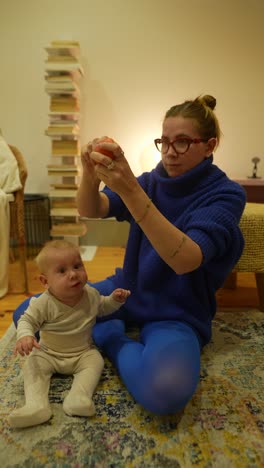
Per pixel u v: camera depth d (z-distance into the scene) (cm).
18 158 190
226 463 68
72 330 92
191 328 93
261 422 79
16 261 225
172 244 71
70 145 220
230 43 237
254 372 99
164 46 239
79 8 234
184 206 93
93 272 203
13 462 67
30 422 75
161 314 96
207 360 106
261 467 67
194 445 72
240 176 257
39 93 244
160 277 97
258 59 238
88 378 86
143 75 243
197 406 84
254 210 140
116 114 249
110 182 67
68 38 238
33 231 258
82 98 247
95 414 81
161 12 234
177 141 87
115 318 111
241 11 232
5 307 155
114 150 66
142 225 71
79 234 231
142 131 251
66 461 68
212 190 90
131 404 85
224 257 92
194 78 243
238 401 86
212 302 104
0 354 110
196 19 235
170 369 74
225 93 245
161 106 247
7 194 169
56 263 89
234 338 120
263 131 249
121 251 250
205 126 87
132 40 238
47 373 90
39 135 250
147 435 75
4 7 233
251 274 201
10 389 91
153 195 102
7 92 245
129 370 81
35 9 234
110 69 243
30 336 83
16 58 240
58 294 90
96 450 70
